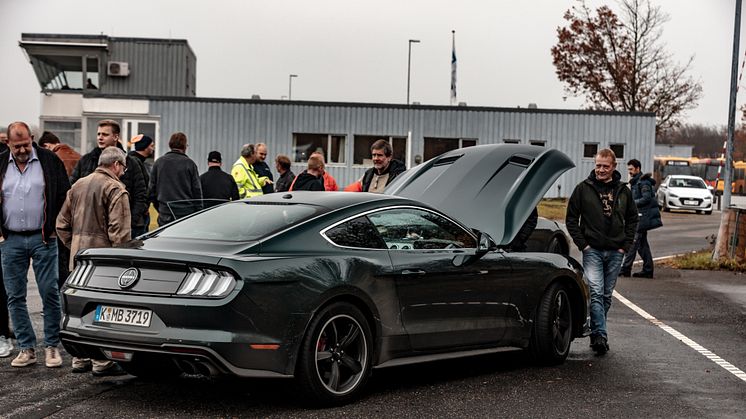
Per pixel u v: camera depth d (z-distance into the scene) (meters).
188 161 11.79
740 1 18.78
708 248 21.55
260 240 6.19
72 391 6.70
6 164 7.56
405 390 6.95
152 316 5.92
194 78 47.03
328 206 6.74
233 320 5.80
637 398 6.73
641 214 15.48
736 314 11.45
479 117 37.44
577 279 8.37
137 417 5.95
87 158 9.43
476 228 8.33
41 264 7.60
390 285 6.68
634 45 48.12
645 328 10.25
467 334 7.34
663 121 48.66
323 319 6.21
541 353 7.98
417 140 37.19
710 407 6.47
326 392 6.24
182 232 6.61
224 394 6.67
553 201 37.44
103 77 42.38
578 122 37.94
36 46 41.19
